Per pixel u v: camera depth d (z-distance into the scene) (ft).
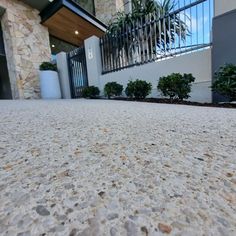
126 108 8.12
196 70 11.08
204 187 1.81
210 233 1.25
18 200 1.60
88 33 24.89
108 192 1.73
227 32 9.33
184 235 1.24
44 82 19.45
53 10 19.54
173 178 1.98
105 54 17.25
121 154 2.66
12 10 18.01
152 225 1.33
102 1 27.94
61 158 2.52
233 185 1.85
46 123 4.72
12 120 5.06
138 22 14.52
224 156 2.58
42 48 21.35
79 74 19.80
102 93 17.15
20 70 18.65
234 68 8.39
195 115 5.93
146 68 13.84
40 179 1.96
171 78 10.71
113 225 1.33
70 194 1.70
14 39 18.08
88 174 2.08
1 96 21.72
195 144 3.10
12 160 2.45
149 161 2.42
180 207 1.52
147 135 3.63
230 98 8.93
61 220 1.37
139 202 1.58
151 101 11.94
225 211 1.47
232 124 4.51
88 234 1.25
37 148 2.90
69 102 11.91
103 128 4.20
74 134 3.70
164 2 13.70
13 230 1.27
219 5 9.55
